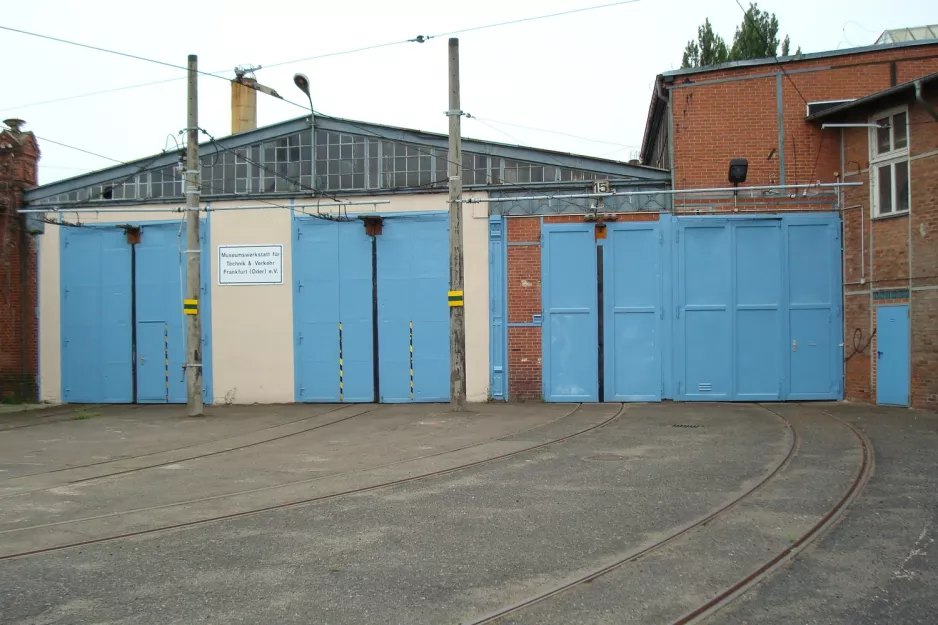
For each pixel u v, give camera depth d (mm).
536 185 17672
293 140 18828
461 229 16062
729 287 17109
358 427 14391
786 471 9195
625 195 17219
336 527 7207
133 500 8570
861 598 5207
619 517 7316
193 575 5883
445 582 5625
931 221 14727
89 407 18875
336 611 5090
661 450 10914
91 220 19484
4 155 19859
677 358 17234
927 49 16688
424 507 7898
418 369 18188
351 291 18453
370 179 18500
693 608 5059
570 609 5078
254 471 10219
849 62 16938
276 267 18719
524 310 17641
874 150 16078
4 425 15586
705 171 17203
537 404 17203
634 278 17344
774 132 17094
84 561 6297
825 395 16891
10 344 19750
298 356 18594
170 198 19203
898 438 11445
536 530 6941
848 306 16734
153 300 19297
